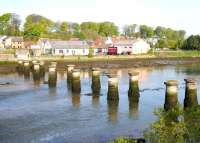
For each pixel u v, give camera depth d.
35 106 38.59
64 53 133.50
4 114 34.62
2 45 157.00
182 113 14.70
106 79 65.00
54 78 56.12
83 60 102.62
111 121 31.91
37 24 188.00
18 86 55.06
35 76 66.44
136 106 38.56
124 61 106.94
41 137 27.17
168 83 33.38
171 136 14.11
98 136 27.39
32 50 126.38
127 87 53.22
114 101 41.31
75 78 48.47
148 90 50.59
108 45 148.62
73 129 29.31
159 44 189.88
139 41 151.50
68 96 45.31
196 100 34.34
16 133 28.14
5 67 81.62
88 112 35.62
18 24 193.88
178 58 124.81
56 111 36.12
